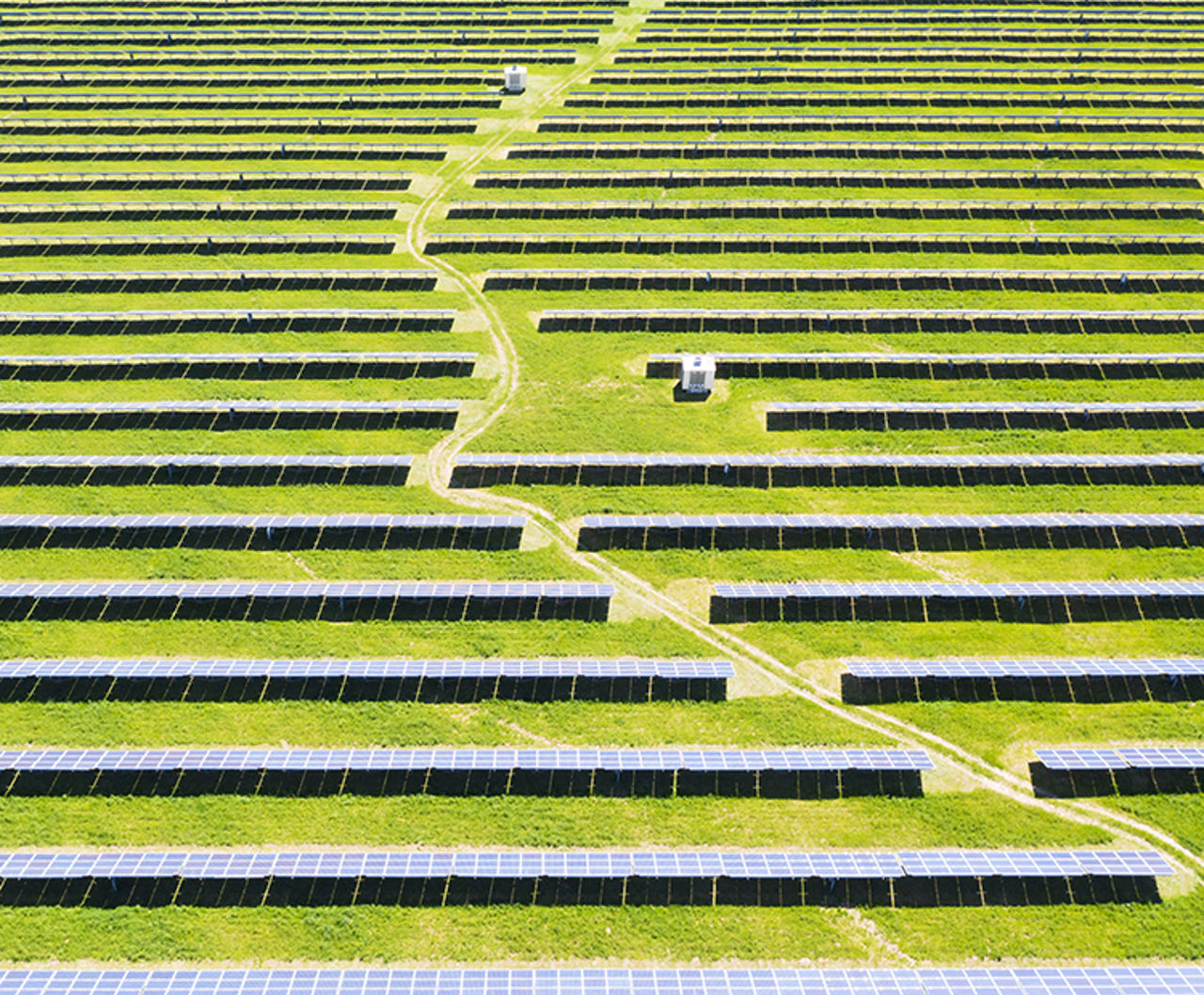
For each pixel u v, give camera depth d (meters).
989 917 34.16
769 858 34.81
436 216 67.81
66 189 70.62
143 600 44.16
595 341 57.75
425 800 37.25
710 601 44.22
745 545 46.53
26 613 43.66
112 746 38.75
